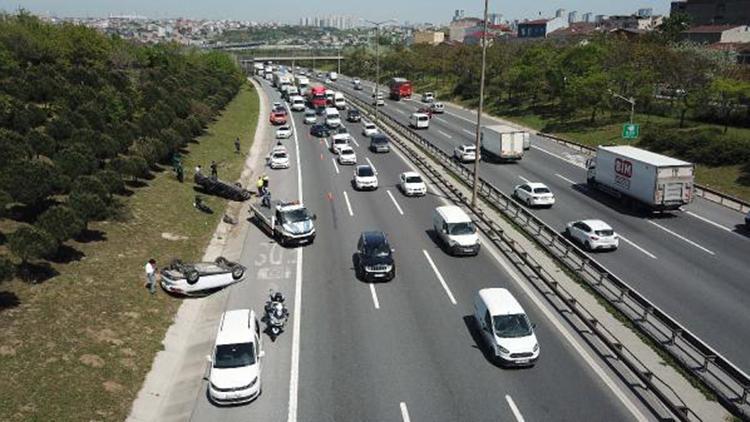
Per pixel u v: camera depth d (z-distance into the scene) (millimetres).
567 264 28969
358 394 18859
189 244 32312
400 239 34062
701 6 137125
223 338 19906
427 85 133250
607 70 75188
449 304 25391
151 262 25500
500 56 108688
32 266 25328
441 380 19594
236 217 38688
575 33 156500
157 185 41844
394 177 50156
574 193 45250
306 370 20266
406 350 21547
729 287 27219
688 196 37844
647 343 21656
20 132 40656
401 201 42594
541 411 17859
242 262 30375
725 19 133625
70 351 20188
